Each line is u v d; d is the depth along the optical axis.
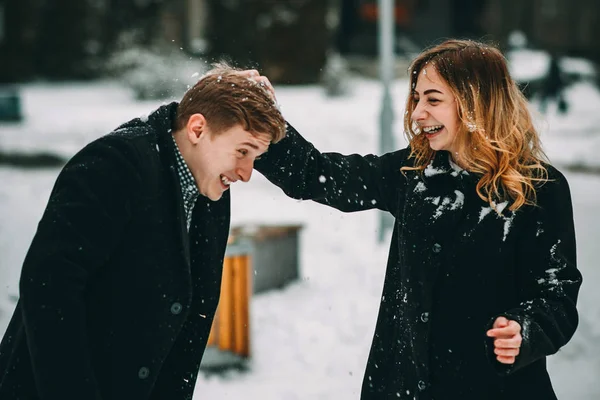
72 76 33.56
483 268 2.53
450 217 2.56
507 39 37.81
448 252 2.54
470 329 2.52
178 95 25.58
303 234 9.45
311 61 29.70
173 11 33.28
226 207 2.54
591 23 40.62
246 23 29.31
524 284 2.53
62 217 2.14
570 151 16.31
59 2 33.34
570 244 2.53
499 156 2.54
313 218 10.37
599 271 7.39
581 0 40.56
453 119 2.58
